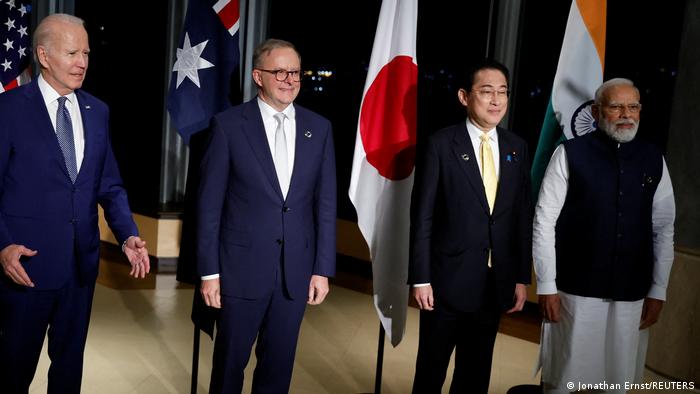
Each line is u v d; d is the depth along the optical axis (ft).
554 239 8.50
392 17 9.37
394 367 11.93
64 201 7.43
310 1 21.71
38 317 7.47
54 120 7.42
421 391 8.50
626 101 8.14
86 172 7.61
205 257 7.64
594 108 8.50
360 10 21.42
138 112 23.36
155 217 18.42
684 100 11.82
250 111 7.82
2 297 7.35
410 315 15.23
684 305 11.58
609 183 8.25
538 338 14.10
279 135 7.91
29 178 7.25
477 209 8.06
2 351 7.44
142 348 12.09
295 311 8.02
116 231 8.23
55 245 7.40
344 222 19.98
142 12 22.61
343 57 21.76
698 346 11.41
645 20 16.71
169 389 10.34
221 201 7.73
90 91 23.80
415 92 9.34
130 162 23.61
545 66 18.08
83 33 7.35
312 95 21.95
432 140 8.18
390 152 9.38
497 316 8.34
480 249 8.09
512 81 15.34
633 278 8.36
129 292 15.80
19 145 7.20
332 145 8.26
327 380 11.10
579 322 8.43
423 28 20.24
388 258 9.55
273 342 8.07
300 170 7.89
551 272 8.40
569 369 8.54
